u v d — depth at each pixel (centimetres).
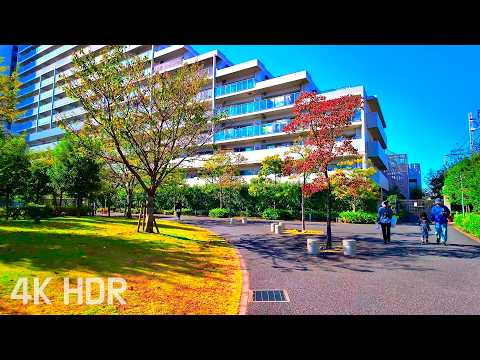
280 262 876
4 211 1714
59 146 2127
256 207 2864
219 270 768
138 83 1295
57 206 2095
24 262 701
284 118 3434
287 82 3381
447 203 2594
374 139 3528
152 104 1309
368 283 655
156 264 783
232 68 3788
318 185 1159
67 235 1113
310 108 1094
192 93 1327
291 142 3297
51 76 5906
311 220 2541
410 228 1867
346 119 1049
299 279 691
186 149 1398
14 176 1656
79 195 2153
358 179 1199
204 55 3984
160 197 3453
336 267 812
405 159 4762
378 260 900
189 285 623
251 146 3534
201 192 3192
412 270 775
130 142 1268
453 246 1160
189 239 1277
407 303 529
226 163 2717
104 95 1185
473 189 1658
